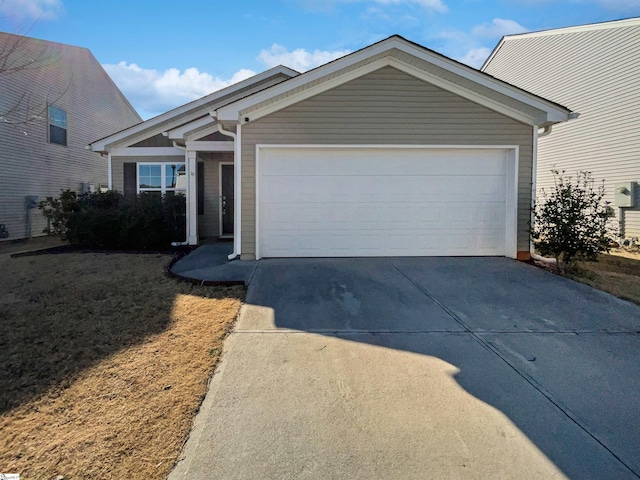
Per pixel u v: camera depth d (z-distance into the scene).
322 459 2.13
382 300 4.93
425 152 7.38
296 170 7.32
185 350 3.48
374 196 7.39
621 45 11.34
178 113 11.07
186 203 9.66
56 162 14.22
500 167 7.45
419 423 2.45
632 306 4.79
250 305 4.71
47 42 13.40
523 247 7.41
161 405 2.62
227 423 2.44
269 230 7.38
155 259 7.57
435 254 7.48
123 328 3.99
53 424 2.42
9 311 4.49
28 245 10.88
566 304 4.85
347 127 7.20
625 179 11.27
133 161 11.14
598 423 2.47
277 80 11.32
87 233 9.09
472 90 7.18
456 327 4.09
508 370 3.16
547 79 13.87
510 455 2.17
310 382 2.94
